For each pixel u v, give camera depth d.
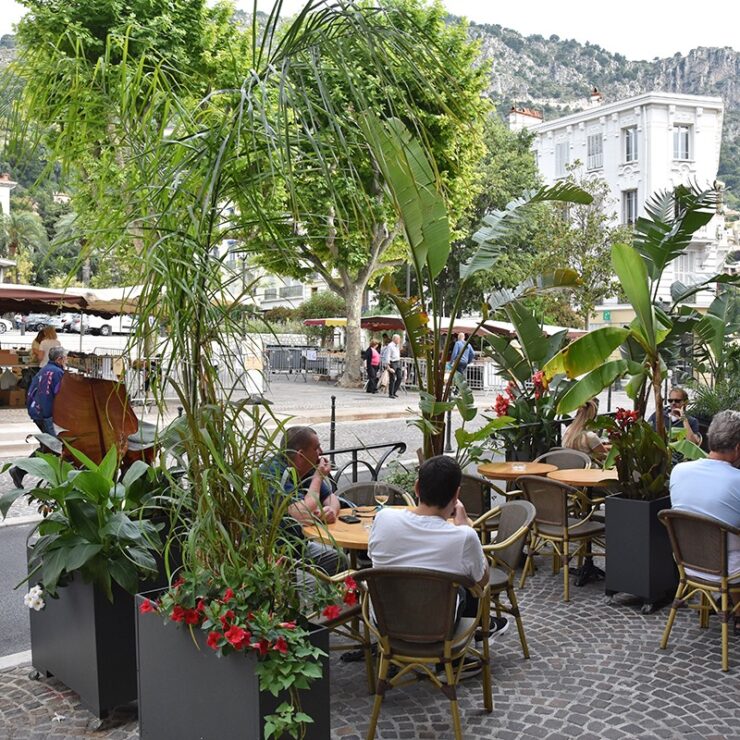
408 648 3.85
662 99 42.22
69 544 3.91
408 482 7.60
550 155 47.88
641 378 7.13
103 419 4.78
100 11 15.59
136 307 3.18
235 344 3.19
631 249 6.12
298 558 3.61
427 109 16.52
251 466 3.24
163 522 4.32
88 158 3.55
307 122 3.01
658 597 5.85
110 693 4.01
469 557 3.83
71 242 3.36
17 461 4.07
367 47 2.94
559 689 4.46
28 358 19.14
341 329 41.16
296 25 3.01
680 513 4.89
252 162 3.19
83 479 3.94
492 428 7.51
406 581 3.78
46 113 3.58
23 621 5.82
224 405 3.17
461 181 19.38
